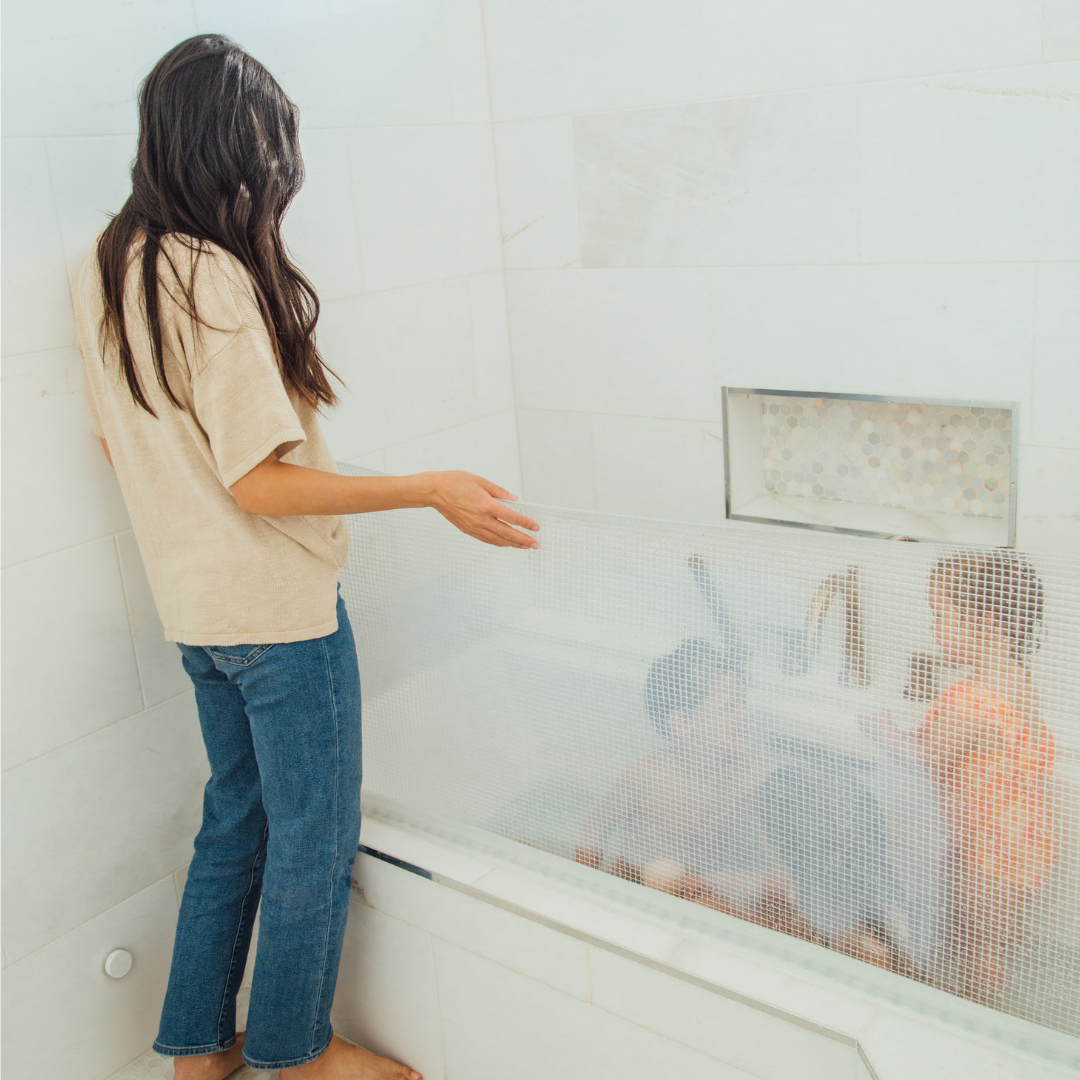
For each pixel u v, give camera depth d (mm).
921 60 1723
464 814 1418
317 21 1832
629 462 2303
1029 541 1857
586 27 2059
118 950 1559
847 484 2127
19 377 1364
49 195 1382
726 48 1909
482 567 1295
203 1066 1454
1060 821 958
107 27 1443
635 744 1215
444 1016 1437
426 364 2180
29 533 1394
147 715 1558
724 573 1097
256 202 1159
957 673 985
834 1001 1078
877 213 1838
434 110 2100
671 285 2115
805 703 1079
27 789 1427
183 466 1189
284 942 1318
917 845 1044
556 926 1240
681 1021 1166
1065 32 1588
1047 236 1687
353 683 1315
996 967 1029
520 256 2309
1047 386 1754
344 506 1134
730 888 1184
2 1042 1436
